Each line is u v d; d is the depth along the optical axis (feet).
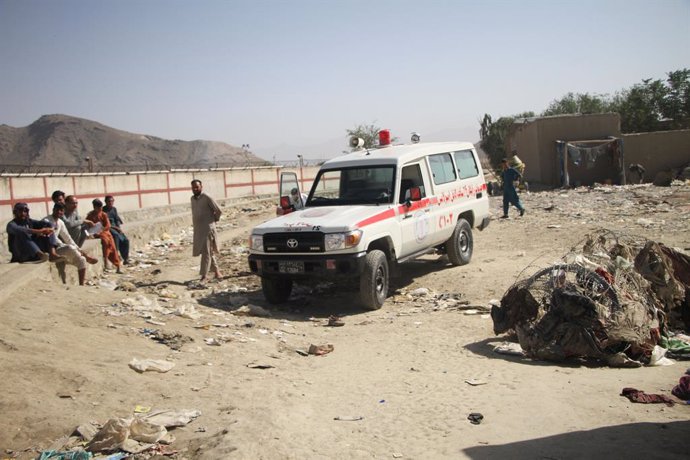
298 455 13.84
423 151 38.24
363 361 22.94
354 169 36.01
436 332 26.84
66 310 26.17
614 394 17.44
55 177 97.04
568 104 198.59
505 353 23.07
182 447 14.53
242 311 30.83
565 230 51.85
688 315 24.97
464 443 14.44
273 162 172.96
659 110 153.69
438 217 37.96
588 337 21.43
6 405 15.72
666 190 80.79
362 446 14.46
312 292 37.40
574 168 103.50
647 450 13.24
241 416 16.20
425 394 18.44
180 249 64.54
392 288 36.83
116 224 51.93
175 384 18.58
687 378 17.39
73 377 17.94
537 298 23.36
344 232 30.35
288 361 22.75
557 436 14.51
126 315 26.66
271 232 31.86
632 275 23.84
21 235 35.12
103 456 14.02
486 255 44.50
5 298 26.02
